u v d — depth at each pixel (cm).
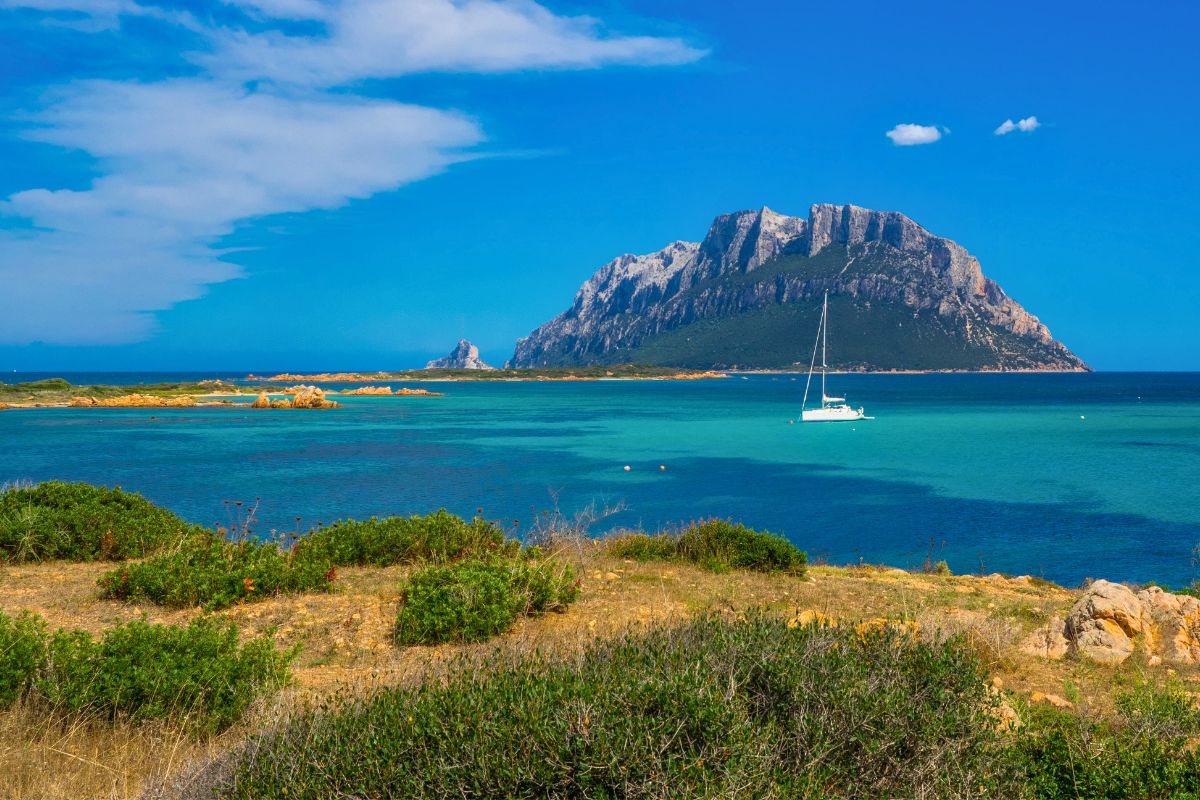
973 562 2269
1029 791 455
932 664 502
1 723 585
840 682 438
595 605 1090
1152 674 798
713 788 342
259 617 1011
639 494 3566
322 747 406
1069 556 2339
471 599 933
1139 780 473
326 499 3300
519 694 404
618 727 360
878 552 2414
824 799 371
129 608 1035
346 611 1034
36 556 1369
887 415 9762
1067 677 793
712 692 400
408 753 384
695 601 1120
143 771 527
